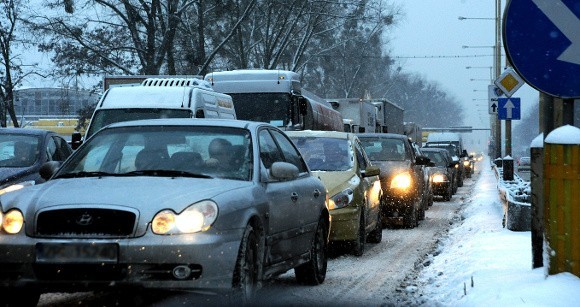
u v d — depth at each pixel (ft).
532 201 53.83
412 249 96.37
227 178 52.16
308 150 93.30
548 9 45.14
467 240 92.17
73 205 45.91
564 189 45.42
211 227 45.68
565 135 45.44
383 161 130.93
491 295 49.39
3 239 45.91
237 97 165.27
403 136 136.77
